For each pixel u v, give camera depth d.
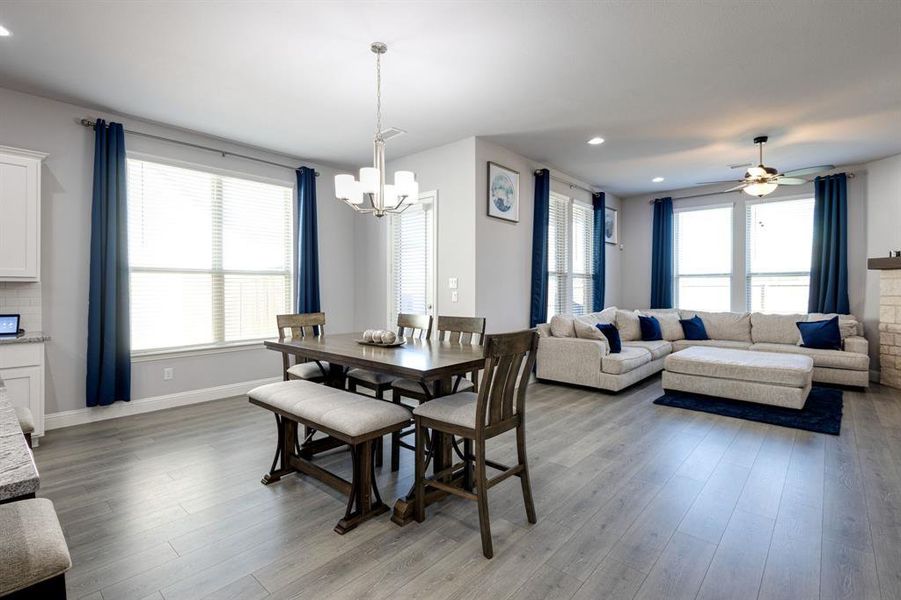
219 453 3.00
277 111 3.72
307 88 3.30
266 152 4.81
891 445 3.13
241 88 3.29
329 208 5.43
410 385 2.87
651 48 2.76
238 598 1.61
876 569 1.76
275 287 4.95
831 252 5.49
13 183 3.13
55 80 3.16
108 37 2.62
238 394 4.59
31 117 3.39
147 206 4.02
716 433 3.42
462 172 4.49
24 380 3.06
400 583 1.69
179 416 3.84
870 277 5.29
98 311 3.59
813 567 1.78
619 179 6.24
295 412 2.31
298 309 4.96
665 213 6.95
